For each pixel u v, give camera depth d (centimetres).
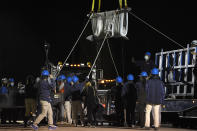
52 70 2127
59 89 1756
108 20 1947
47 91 1370
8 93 1992
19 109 2028
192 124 1548
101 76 2228
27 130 1397
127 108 1591
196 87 1630
